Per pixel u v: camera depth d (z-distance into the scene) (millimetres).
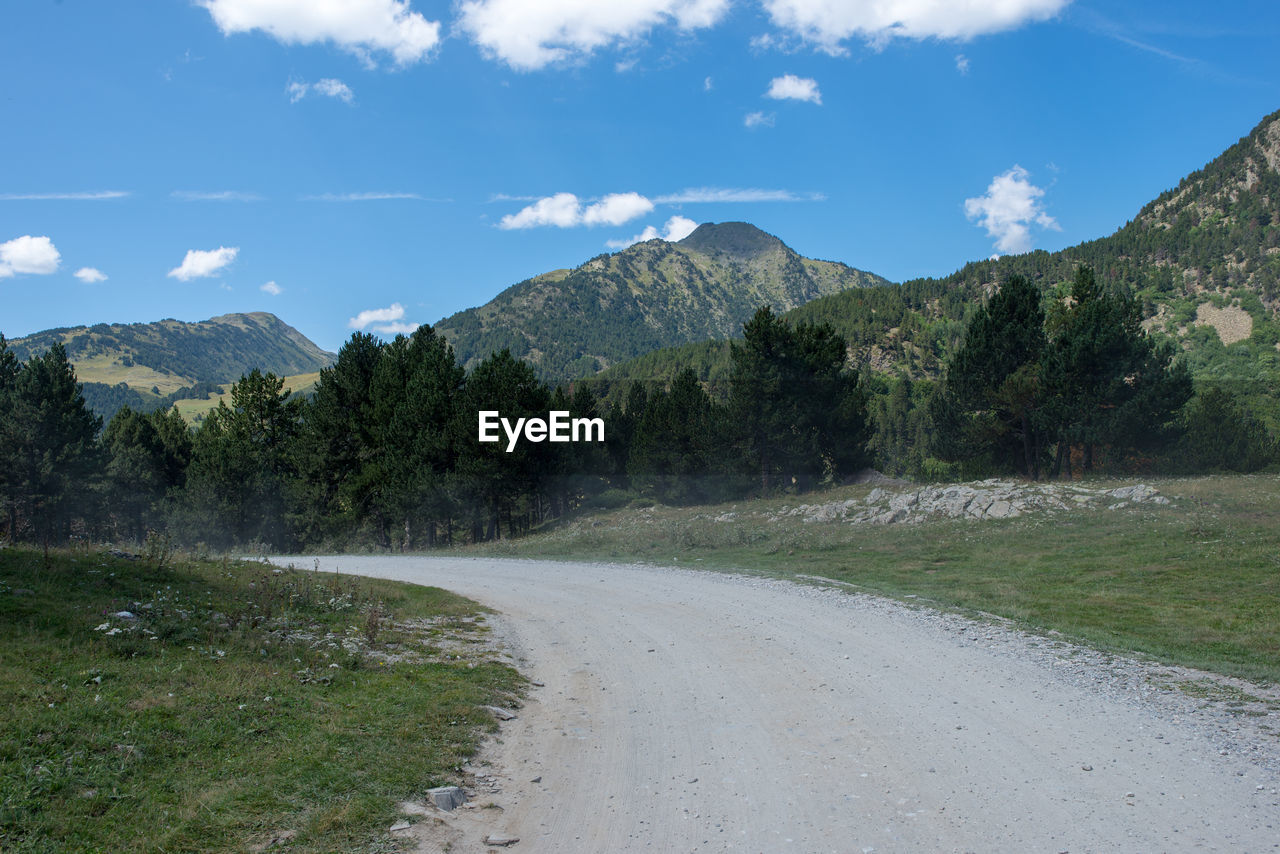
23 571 11359
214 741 6523
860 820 5590
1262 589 15242
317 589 15273
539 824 5699
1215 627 12609
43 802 5082
